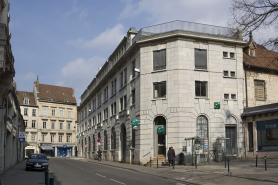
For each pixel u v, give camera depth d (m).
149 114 30.75
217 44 31.48
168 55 30.53
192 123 29.52
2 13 21.06
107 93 47.38
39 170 26.06
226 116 30.83
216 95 30.75
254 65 32.91
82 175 20.89
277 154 27.06
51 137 84.81
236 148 30.69
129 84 35.47
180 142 28.89
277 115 27.33
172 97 29.80
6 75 21.73
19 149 46.28
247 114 30.58
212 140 29.91
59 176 20.20
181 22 31.03
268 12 12.99
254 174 17.75
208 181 16.42
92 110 59.31
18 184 16.12
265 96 33.62
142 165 30.12
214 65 31.09
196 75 30.33
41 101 84.81
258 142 29.38
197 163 27.09
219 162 28.50
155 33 31.92
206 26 31.53
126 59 36.97
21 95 85.38
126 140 35.50
